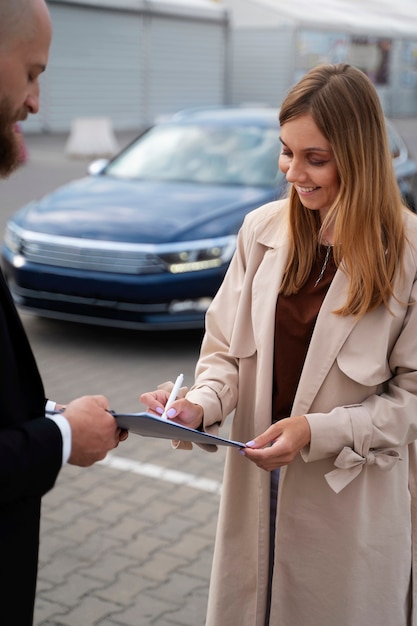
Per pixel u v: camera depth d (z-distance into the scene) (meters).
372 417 1.98
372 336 2.00
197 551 3.46
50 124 21.05
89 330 6.43
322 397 2.04
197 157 6.79
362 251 1.94
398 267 1.98
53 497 3.90
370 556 2.10
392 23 30.94
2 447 1.51
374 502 2.09
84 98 21.80
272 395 2.15
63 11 20.58
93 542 3.51
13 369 1.62
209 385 2.17
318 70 1.96
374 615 2.14
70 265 5.69
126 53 22.69
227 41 25.81
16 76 1.55
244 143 6.82
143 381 5.36
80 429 1.64
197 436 1.82
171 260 5.52
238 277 2.27
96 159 17.08
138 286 5.50
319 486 2.08
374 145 1.93
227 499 2.24
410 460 2.18
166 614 3.05
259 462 1.94
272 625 2.16
